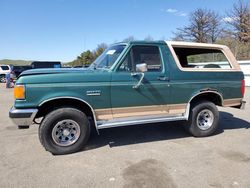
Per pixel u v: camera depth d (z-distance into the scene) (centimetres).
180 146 501
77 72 456
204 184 347
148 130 616
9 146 500
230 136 570
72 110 451
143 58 496
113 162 421
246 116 790
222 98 571
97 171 388
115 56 497
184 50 597
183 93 529
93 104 459
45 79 427
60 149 451
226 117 774
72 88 440
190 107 552
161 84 505
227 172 384
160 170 390
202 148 489
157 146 501
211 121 566
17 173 382
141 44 494
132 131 608
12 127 652
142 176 370
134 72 483
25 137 560
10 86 2012
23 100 421
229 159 434
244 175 374
